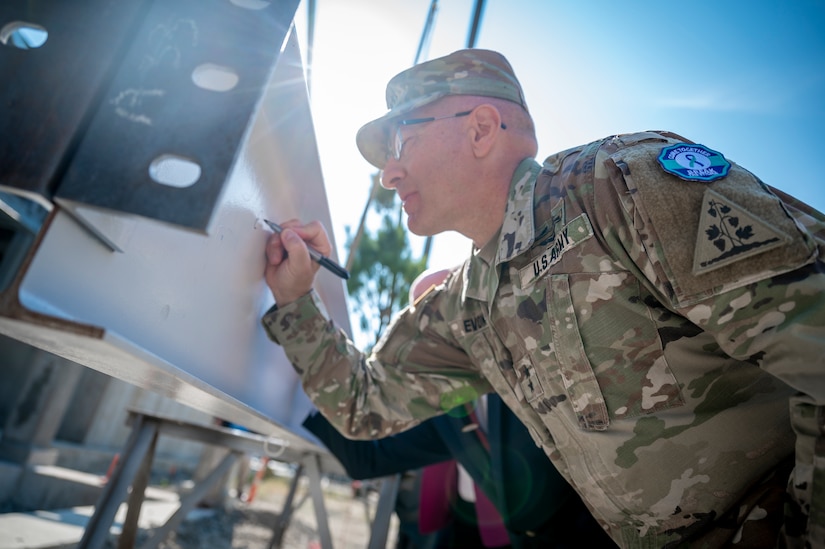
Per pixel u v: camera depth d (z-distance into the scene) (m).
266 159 1.09
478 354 1.25
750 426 0.87
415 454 2.09
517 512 1.84
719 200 0.77
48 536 3.04
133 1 0.60
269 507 8.47
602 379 0.92
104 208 0.50
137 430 2.41
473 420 2.02
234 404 1.03
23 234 5.85
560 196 1.01
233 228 1.01
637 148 0.90
